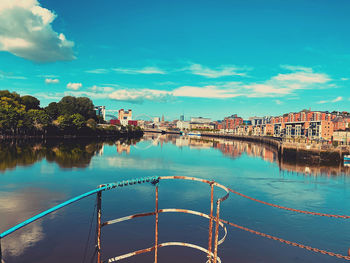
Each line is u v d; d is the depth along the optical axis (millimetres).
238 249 28078
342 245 31031
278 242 30484
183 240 29328
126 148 141625
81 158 92438
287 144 131750
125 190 49875
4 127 136125
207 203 44156
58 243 27453
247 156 129125
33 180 56094
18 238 28375
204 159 110500
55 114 196250
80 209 38219
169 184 56438
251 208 42688
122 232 30656
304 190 59062
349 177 78062
